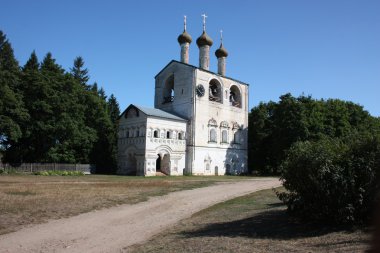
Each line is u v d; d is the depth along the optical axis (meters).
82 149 64.69
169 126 61.97
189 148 64.38
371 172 13.83
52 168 57.22
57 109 56.34
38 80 55.19
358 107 71.44
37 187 31.47
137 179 46.09
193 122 64.62
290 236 14.10
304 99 68.12
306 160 14.89
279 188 34.59
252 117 78.62
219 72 74.19
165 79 71.31
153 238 15.89
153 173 58.91
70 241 15.38
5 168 52.81
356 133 15.97
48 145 57.69
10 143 57.34
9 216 19.20
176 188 34.62
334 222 14.66
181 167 63.12
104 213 21.45
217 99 69.94
